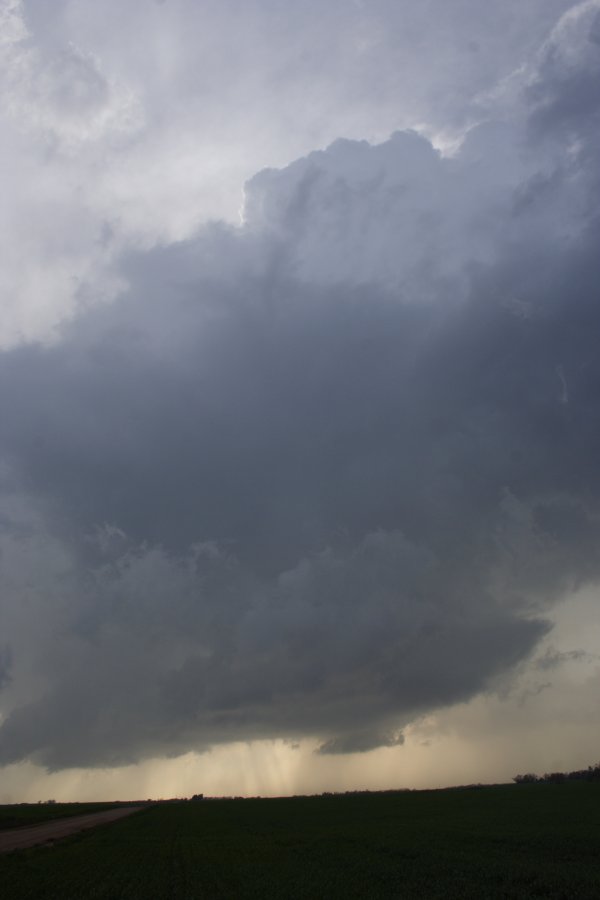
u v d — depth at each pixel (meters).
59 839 68.44
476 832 63.53
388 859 44.72
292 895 30.23
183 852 52.44
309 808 127.00
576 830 62.38
